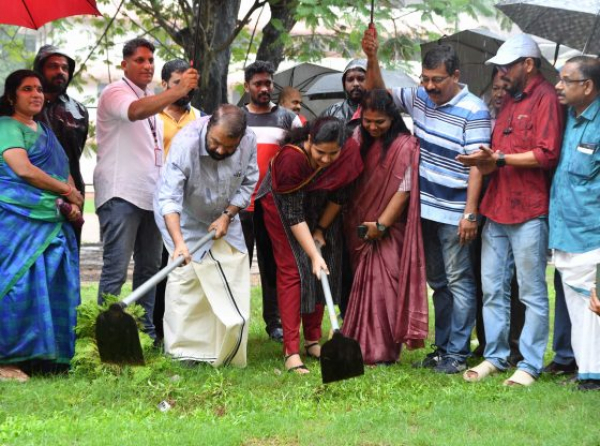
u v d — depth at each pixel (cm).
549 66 855
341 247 802
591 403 647
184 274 765
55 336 741
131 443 543
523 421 597
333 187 759
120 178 814
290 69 1226
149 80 837
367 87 810
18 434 559
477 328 839
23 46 1282
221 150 729
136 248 851
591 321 693
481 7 924
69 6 803
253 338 926
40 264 729
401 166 771
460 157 720
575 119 703
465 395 673
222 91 1165
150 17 1330
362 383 697
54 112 793
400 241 789
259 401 648
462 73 935
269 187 777
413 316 766
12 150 725
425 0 940
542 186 725
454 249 763
